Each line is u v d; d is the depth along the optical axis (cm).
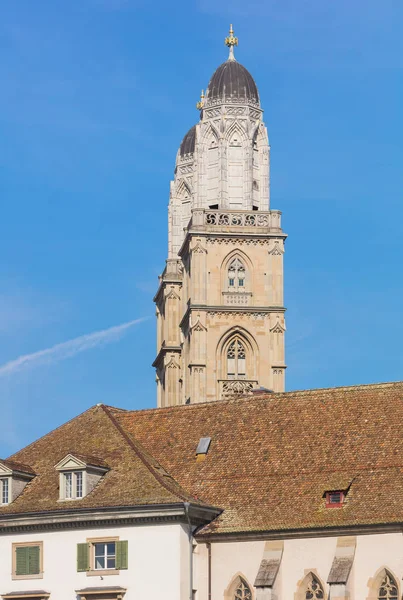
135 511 10025
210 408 11131
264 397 11012
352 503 9900
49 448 11000
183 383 17612
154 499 10069
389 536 9656
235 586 10056
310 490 10138
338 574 9638
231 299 17012
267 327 16962
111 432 10962
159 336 18775
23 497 10550
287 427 10712
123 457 10638
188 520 10050
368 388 10712
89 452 10756
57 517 10225
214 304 16950
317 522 9869
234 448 10725
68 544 10231
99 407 11319
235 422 10938
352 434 10425
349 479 10081
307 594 9862
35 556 10300
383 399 10588
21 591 10294
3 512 10406
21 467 10688
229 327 16875
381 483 9950
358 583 9688
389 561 9625
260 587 9825
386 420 10425
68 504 10294
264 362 16888
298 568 9894
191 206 18900
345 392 10769
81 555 10169
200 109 18038
